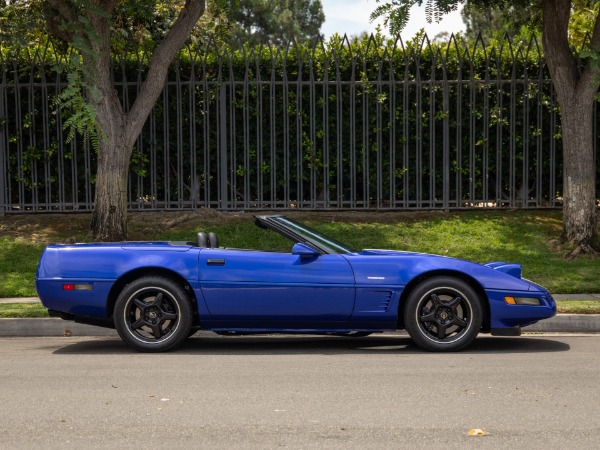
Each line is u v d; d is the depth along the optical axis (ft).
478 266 27.48
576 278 41.52
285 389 21.40
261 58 54.75
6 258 44.98
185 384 22.08
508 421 18.12
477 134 55.42
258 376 23.17
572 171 46.65
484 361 25.49
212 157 54.75
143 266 27.27
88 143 52.95
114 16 51.01
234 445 16.38
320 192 56.29
